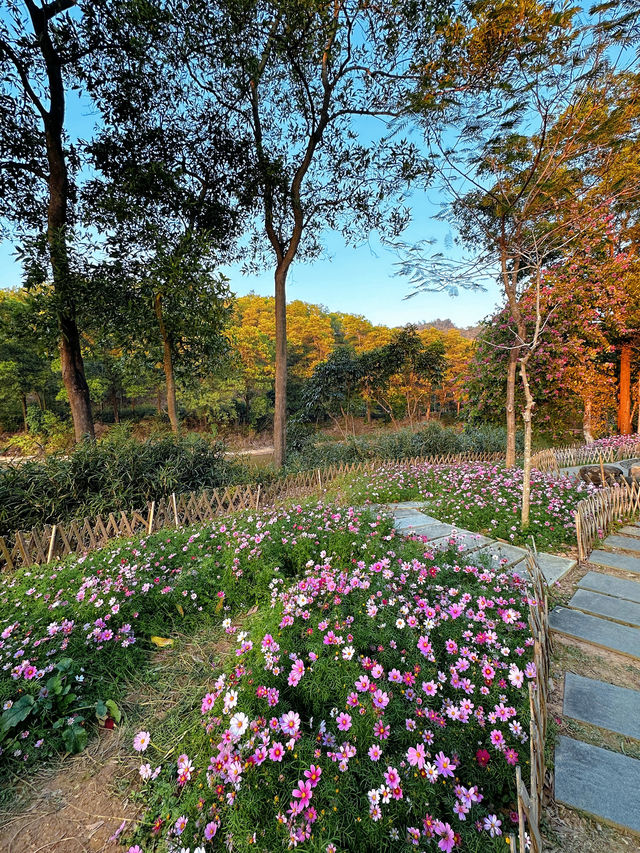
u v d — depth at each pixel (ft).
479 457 38.91
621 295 29.58
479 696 6.13
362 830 4.30
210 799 4.98
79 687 7.23
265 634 7.20
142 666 8.19
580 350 32.96
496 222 16.90
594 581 11.87
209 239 27.20
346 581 8.87
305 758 5.06
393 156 27.94
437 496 20.26
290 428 52.16
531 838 3.98
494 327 35.45
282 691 6.29
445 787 4.98
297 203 31.04
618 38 12.09
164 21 21.63
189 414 80.33
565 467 31.53
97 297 24.89
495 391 39.55
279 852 4.20
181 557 11.70
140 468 19.89
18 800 5.56
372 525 12.75
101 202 24.53
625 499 18.10
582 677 7.81
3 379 66.33
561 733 6.44
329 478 26.61
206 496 18.49
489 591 8.93
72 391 26.37
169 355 29.30
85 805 5.47
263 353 87.66
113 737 6.59
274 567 10.85
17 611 8.96
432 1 18.25
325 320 116.78
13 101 23.40
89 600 8.91
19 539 13.23
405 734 5.32
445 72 16.31
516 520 15.79
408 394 64.69
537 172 15.53
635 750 6.09
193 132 28.35
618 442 41.68
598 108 13.21
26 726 6.55
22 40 22.20
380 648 6.79
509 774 5.11
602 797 5.30
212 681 7.63
